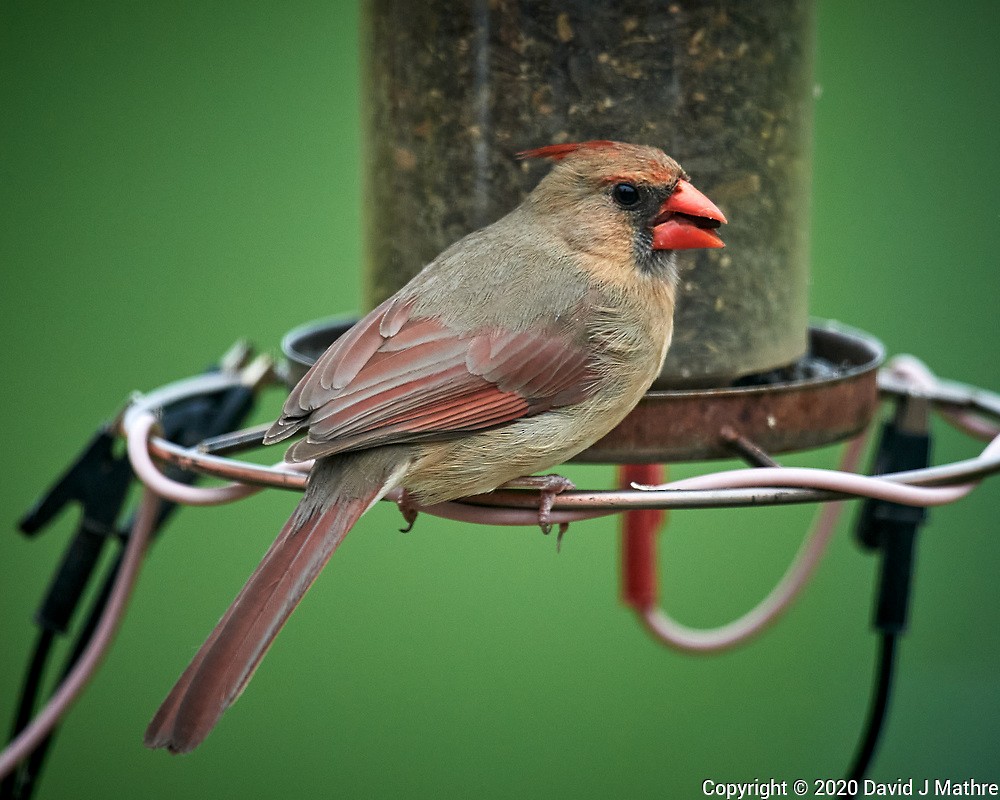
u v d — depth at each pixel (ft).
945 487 21.98
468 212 24.59
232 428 27.76
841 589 33.12
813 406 23.65
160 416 25.88
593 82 24.02
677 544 33.30
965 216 33.06
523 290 22.04
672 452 23.17
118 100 33.40
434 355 21.45
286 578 20.29
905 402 26.50
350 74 33.47
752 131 24.67
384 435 20.95
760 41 24.63
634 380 22.38
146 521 25.63
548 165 24.16
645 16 23.90
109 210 33.24
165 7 33.47
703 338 24.75
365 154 26.05
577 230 22.58
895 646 25.72
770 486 20.86
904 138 33.40
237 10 33.42
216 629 19.90
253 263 33.27
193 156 33.32
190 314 33.06
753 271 24.93
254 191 33.35
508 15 24.02
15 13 33.14
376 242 25.86
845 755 31.55
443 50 24.41
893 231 33.37
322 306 33.14
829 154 33.35
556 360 21.77
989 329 32.96
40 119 33.22
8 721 32.73
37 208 33.09
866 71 33.35
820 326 28.22
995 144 33.01
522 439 21.57
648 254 22.72
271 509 33.32
